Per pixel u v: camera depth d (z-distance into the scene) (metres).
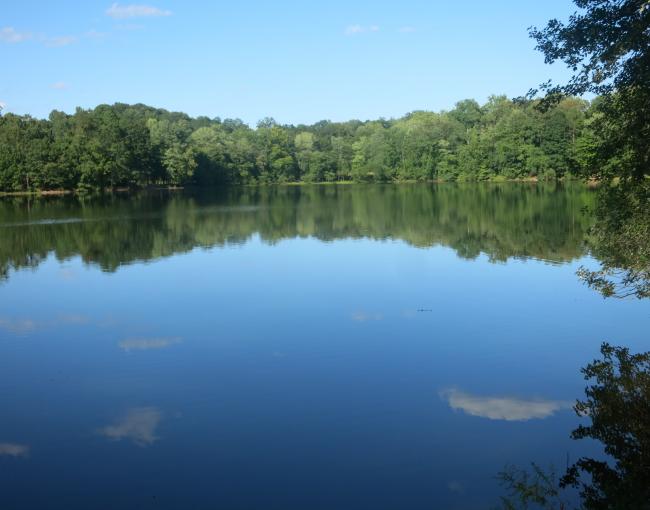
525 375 11.99
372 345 14.03
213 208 54.88
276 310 17.33
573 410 10.30
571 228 33.97
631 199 11.26
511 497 7.73
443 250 27.73
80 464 8.85
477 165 91.75
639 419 9.62
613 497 7.50
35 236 35.06
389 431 9.68
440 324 15.64
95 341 14.77
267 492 8.00
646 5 9.21
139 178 86.62
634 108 10.03
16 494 8.09
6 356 13.80
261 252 28.28
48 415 10.59
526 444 9.14
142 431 9.88
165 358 13.44
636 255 12.04
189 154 90.81
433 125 101.00
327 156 110.50
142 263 25.70
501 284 20.22
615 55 9.66
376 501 7.75
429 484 8.12
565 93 10.77
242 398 11.12
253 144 109.06
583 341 14.01
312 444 9.29
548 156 80.06
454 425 9.84
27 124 81.44
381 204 56.31
